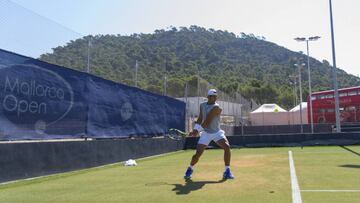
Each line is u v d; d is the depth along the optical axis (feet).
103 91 46.24
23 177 30.68
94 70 47.21
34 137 32.60
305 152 56.65
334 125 121.49
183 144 77.61
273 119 184.24
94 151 42.04
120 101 51.21
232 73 338.95
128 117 53.78
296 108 183.93
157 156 59.36
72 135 38.52
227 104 128.67
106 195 21.58
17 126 30.58
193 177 28.07
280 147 77.15
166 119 71.41
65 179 30.45
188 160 48.24
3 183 28.32
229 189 22.24
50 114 35.01
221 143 26.94
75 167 38.11
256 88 297.12
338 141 77.41
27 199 21.06
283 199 18.97
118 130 50.11
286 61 451.53
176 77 89.25
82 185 26.27
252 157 47.75
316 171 30.66
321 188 22.08
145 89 64.64
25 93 31.76
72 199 20.67
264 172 30.40
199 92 95.40
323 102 129.49
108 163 45.16
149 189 23.15
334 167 33.65
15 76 30.73
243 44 451.94
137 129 57.00
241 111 146.41
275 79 388.78
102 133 45.34
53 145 34.88
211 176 28.48
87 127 41.81
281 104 302.66
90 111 42.63
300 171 30.76
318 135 78.48
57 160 35.27
